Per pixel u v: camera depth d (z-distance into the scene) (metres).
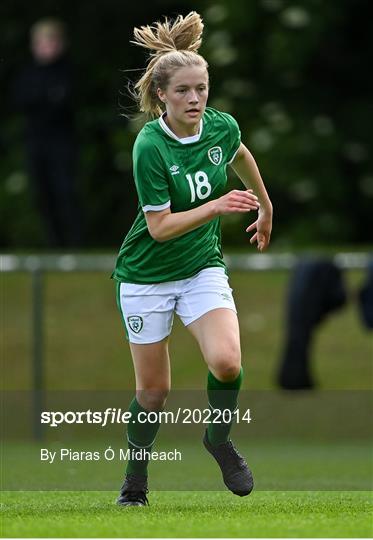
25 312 45.28
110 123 63.28
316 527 17.91
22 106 49.44
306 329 39.62
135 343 20.91
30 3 65.56
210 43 58.88
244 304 45.38
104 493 24.17
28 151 49.66
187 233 20.48
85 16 65.25
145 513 19.86
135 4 64.94
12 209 62.03
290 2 59.81
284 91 61.53
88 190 63.06
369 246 58.22
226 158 20.84
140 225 20.70
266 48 59.97
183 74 19.97
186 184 20.34
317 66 63.41
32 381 40.28
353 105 62.78
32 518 19.16
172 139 20.28
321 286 39.47
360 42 63.59
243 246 57.22
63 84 49.16
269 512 19.94
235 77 60.22
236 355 20.25
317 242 58.47
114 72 64.38
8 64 65.31
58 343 43.94
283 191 59.06
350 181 60.59
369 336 43.66
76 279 46.22
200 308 20.53
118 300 21.11
